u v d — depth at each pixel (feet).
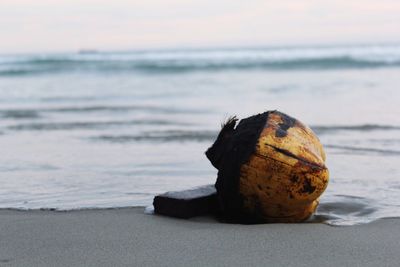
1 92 20.84
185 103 15.66
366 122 10.88
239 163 5.09
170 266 4.36
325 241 4.80
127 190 6.44
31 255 4.58
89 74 31.12
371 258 4.48
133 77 28.89
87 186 6.64
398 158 7.72
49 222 5.34
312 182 5.09
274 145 5.07
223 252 4.59
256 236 4.91
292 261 4.43
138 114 13.17
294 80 23.67
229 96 17.47
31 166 7.72
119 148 8.73
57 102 16.65
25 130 10.90
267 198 5.12
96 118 12.54
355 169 7.21
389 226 5.17
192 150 8.44
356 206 5.78
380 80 21.72
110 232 5.06
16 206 5.92
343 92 17.34
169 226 5.19
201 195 5.49
